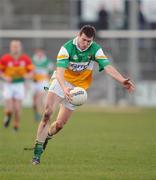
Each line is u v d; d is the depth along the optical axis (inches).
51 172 1191.6
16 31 4065.0
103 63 1268.5
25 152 1536.7
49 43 4065.0
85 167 1270.9
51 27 4065.0
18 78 2313.0
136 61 3909.9
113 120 2810.0
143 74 3986.2
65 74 1309.1
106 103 3907.5
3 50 4037.9
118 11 4030.5
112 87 3900.1
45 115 1279.5
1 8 4143.7
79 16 4077.3
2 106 3742.6
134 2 3885.3
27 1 4210.1
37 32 4065.0
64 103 1316.4
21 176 1136.8
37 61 2908.5
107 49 4001.0
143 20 4013.3
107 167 1273.4
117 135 2063.2
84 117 3009.4
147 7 4020.7
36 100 2765.7
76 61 1282.0
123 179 1105.4
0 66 2316.7
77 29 4069.9
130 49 3900.1
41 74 2918.3
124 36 3991.1
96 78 3917.3
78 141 1846.7
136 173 1185.4
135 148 1643.7
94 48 1277.1
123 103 3895.2
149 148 1643.7
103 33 4023.1
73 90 1226.0
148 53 4020.7
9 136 2014.0
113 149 1617.9
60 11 4119.1
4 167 1266.0
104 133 2143.2
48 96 1286.9
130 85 1240.8
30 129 2309.3
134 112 3358.8
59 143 1780.3
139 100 3887.8
